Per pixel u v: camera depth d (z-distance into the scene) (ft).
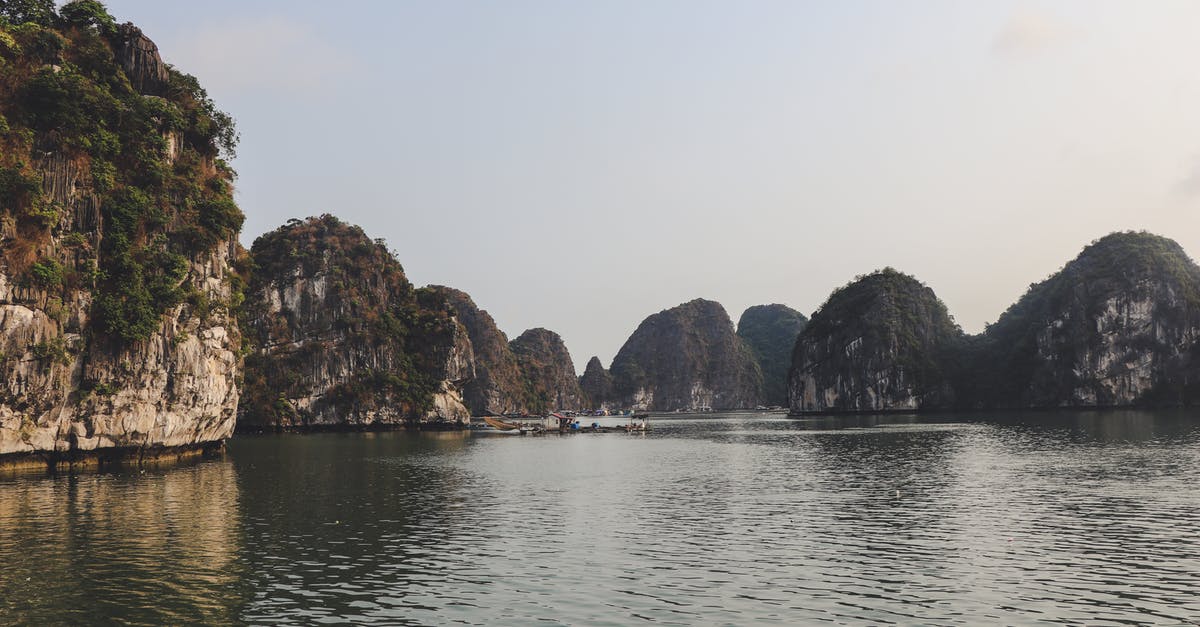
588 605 82.07
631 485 183.83
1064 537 114.52
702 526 126.72
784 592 86.58
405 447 342.44
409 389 579.48
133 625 75.77
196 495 158.81
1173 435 324.60
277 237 571.69
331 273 563.07
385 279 629.51
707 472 213.46
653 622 76.38
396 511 143.13
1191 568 95.96
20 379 178.70
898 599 83.76
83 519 129.18
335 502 154.30
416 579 92.63
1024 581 90.63
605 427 529.04
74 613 79.15
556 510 144.66
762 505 149.07
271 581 91.56
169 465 222.07
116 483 173.37
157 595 85.51
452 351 624.18
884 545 110.52
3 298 174.91
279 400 513.04
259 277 548.31
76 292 192.44
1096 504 143.13
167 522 127.75
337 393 540.11
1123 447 268.82
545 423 611.06
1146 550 105.50
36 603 82.33
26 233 180.55
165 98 252.21
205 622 76.74
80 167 197.47
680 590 87.56
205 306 239.91
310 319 549.13
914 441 330.13
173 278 220.64
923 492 163.84
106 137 206.90
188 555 104.27
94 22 234.79
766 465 232.73
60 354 185.57
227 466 226.99
